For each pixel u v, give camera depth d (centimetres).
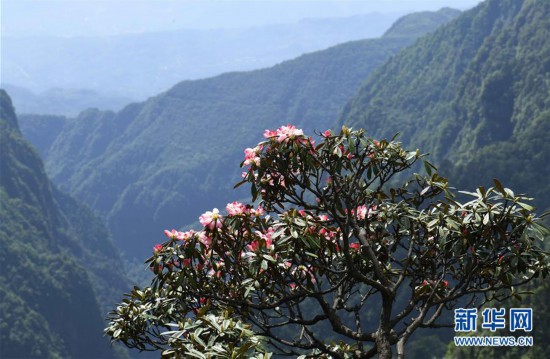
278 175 530
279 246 494
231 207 514
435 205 545
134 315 520
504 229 512
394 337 525
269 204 536
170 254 514
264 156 516
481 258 535
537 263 518
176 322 523
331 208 519
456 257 526
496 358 3419
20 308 14775
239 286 508
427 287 547
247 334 449
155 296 528
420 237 563
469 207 522
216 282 526
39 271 16488
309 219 521
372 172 542
